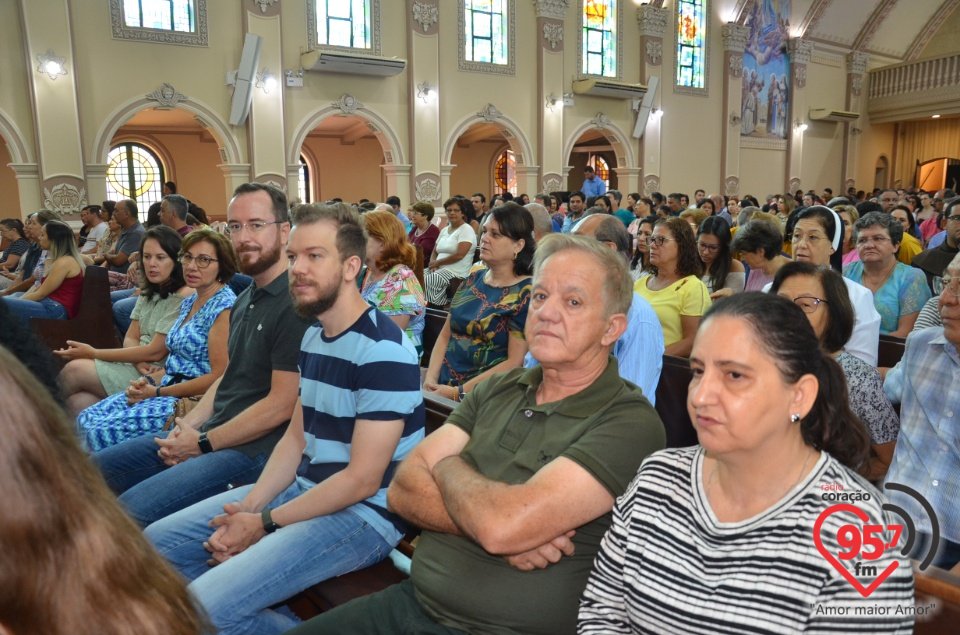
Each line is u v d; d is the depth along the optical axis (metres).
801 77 18.86
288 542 2.00
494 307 3.07
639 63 15.95
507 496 1.49
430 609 1.68
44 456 0.63
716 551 1.22
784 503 1.19
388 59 12.32
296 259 2.12
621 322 1.67
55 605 0.64
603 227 2.76
